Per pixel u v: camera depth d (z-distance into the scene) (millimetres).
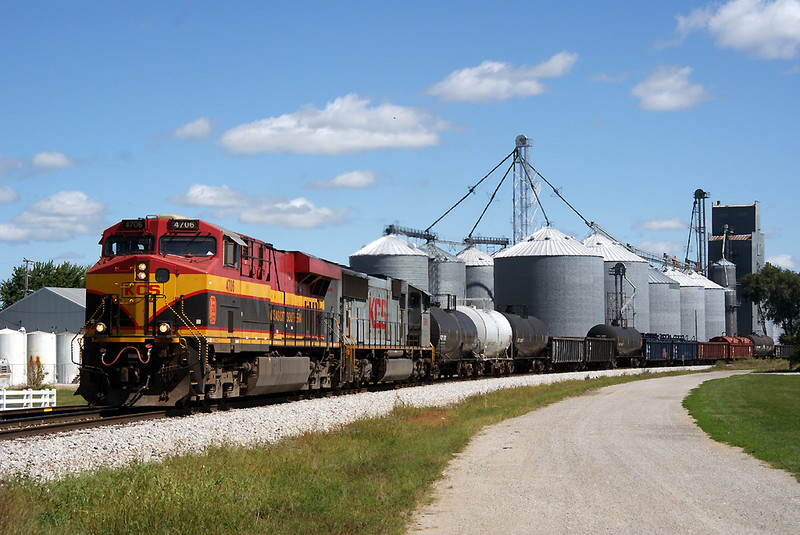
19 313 70562
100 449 17016
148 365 22703
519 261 97438
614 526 11852
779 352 132625
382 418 25203
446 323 50094
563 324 95438
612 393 44469
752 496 14125
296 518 12297
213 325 23422
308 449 18359
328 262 33938
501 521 12336
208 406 24953
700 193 170125
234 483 13570
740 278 164750
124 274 23062
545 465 18016
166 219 24281
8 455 15633
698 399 39531
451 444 21250
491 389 43312
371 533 11594
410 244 102250
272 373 27766
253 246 26953
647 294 114312
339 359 35125
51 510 11656
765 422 28359
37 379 54031
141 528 11062
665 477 16203
